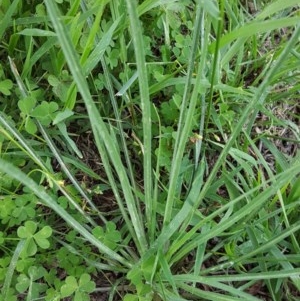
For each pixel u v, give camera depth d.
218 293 0.27
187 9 0.33
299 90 0.34
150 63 0.30
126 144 0.30
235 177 0.31
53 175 0.26
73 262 0.26
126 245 0.27
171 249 0.25
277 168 0.31
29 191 0.26
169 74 0.30
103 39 0.26
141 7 0.27
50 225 0.28
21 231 0.24
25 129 0.27
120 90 0.27
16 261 0.24
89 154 0.31
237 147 0.31
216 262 0.29
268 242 0.26
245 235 0.29
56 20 0.16
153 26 0.32
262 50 0.36
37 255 0.27
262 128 0.34
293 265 0.29
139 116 0.31
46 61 0.29
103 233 0.26
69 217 0.22
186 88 0.24
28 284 0.25
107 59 0.29
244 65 0.35
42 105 0.26
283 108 0.35
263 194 0.23
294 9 0.36
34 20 0.28
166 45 0.31
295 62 0.30
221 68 0.30
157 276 0.26
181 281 0.26
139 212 0.27
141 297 0.25
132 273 0.25
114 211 0.29
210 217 0.24
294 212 0.29
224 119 0.31
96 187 0.29
